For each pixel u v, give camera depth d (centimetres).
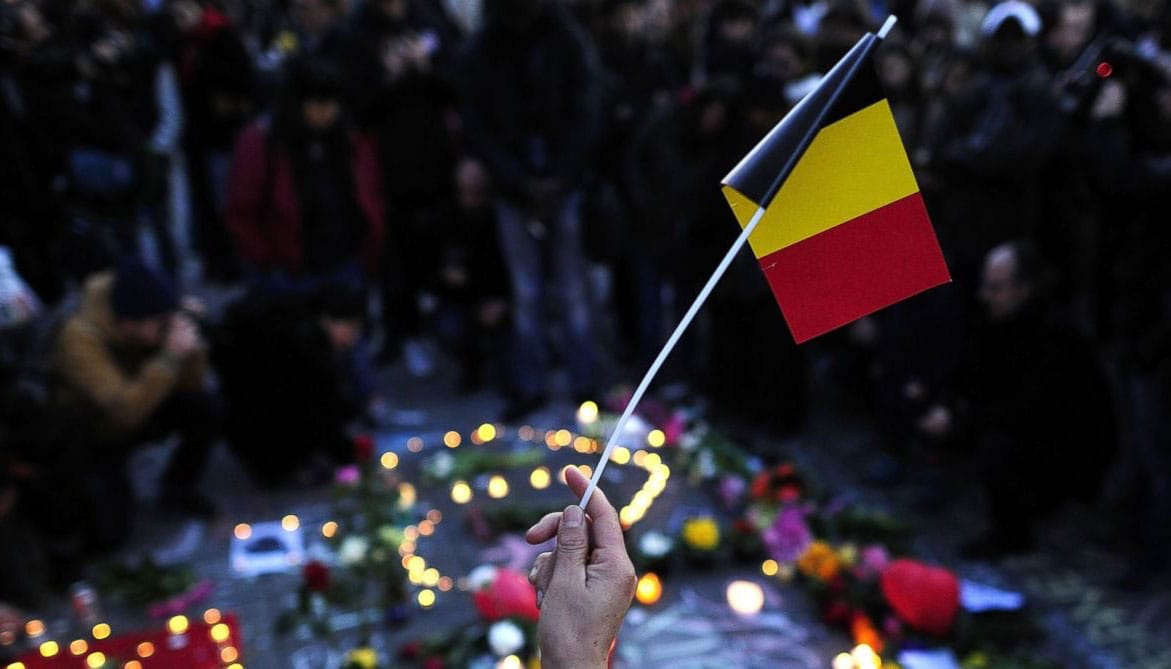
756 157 158
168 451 591
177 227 930
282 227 554
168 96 796
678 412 596
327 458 554
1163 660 376
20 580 421
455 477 539
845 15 560
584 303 627
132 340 459
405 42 649
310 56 571
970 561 452
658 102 631
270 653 394
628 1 663
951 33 595
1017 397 441
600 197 650
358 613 417
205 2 789
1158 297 405
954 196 512
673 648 392
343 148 577
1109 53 406
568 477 150
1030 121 476
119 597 428
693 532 448
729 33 624
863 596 400
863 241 170
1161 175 393
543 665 135
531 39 581
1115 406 477
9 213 548
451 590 438
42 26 565
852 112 166
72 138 573
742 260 575
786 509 457
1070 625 399
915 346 517
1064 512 492
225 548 479
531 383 617
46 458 436
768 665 380
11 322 452
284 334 523
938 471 514
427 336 752
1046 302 446
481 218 624
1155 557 421
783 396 588
